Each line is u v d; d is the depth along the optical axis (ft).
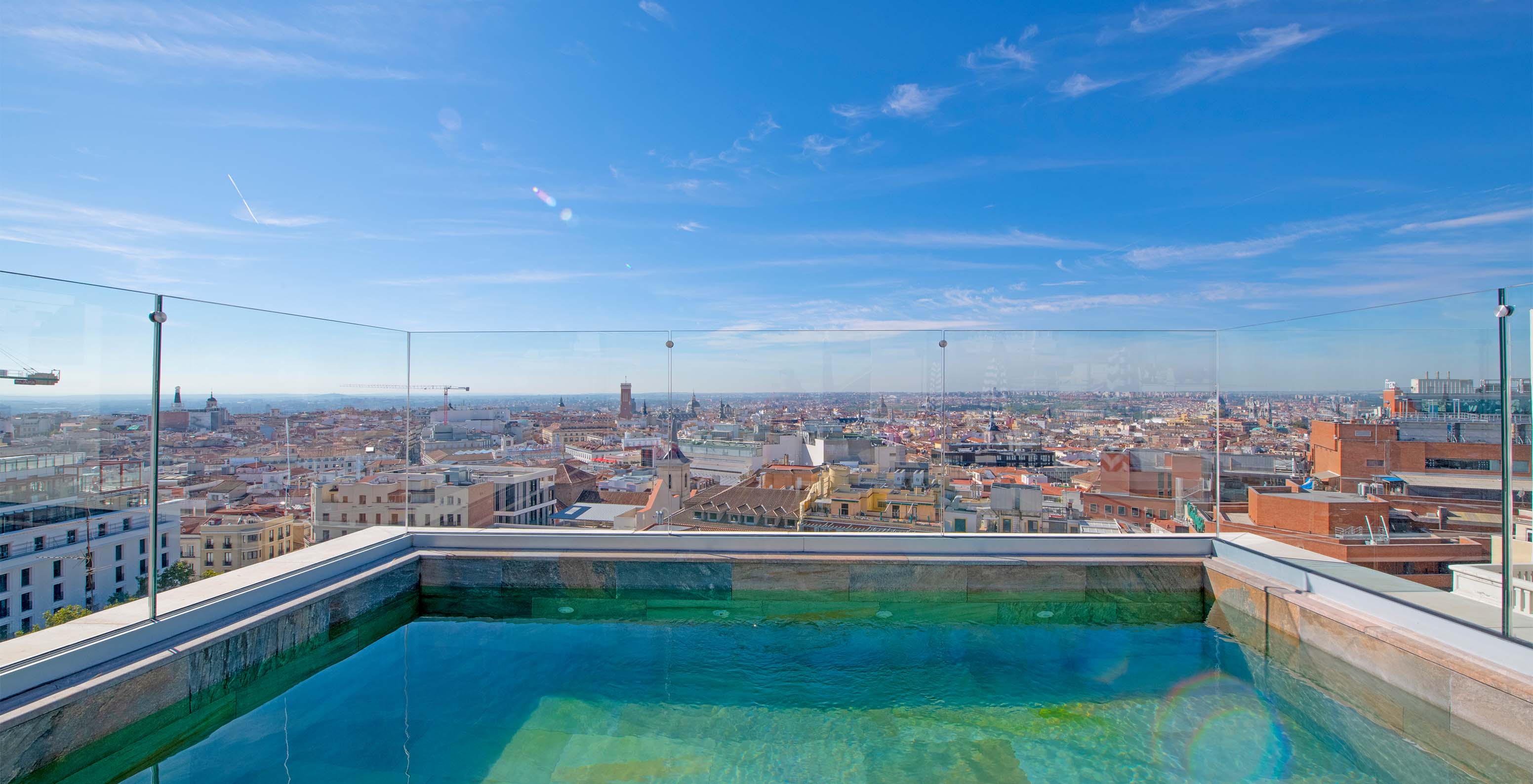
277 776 7.74
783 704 9.93
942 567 13.44
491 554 13.92
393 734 8.91
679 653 11.93
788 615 13.53
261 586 10.52
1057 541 13.88
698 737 8.88
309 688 10.48
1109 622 13.29
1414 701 8.61
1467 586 8.54
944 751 8.48
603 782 7.66
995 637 12.64
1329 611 10.17
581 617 13.74
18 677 7.18
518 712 9.64
